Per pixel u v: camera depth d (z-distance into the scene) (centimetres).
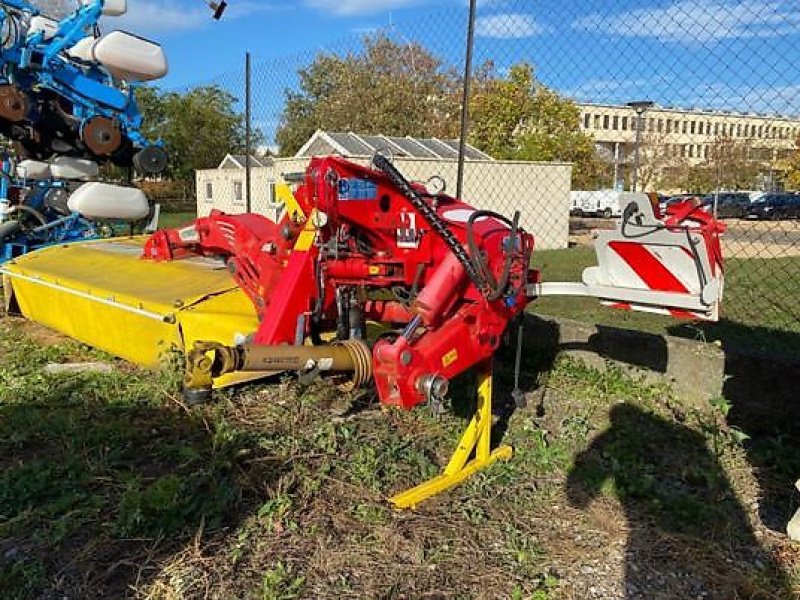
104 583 249
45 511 289
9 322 617
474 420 336
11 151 716
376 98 2858
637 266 296
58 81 649
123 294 457
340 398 418
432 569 261
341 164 298
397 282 325
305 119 3362
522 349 510
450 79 2727
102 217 647
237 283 430
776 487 330
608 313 691
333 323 349
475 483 320
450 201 344
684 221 283
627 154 2925
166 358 415
